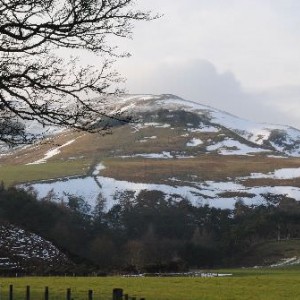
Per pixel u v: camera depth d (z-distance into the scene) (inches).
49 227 7214.6
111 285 3184.1
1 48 673.6
